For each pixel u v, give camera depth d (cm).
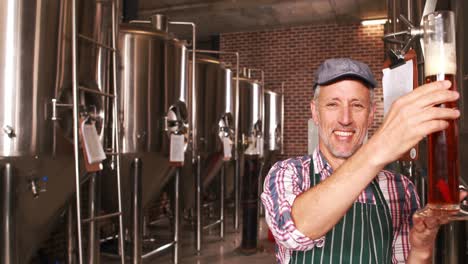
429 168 69
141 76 366
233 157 595
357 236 121
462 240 146
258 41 923
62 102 244
